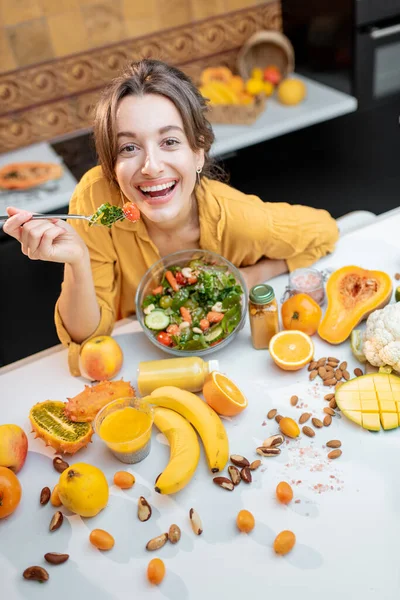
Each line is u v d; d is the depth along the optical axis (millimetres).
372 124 2633
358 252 1476
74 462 1106
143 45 2623
